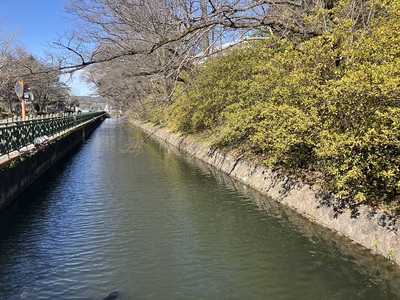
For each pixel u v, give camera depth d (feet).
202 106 50.80
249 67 40.40
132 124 186.50
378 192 22.22
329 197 25.52
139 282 18.58
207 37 48.37
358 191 21.45
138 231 25.84
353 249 21.07
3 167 31.04
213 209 30.71
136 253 22.12
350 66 22.33
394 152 20.13
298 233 24.53
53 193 36.99
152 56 49.06
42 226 26.96
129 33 37.83
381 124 18.03
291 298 16.87
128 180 43.16
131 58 51.62
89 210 31.04
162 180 42.88
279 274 19.11
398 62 17.54
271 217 28.07
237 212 29.68
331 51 23.66
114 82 78.54
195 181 41.91
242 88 39.04
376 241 20.21
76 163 57.21
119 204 32.81
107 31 37.11
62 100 174.60
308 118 22.98
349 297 16.78
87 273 19.57
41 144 46.09
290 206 29.73
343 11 27.84
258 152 40.98
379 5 24.48
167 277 19.08
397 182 19.03
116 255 21.86
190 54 36.29
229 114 40.04
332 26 27.07
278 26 34.47
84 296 17.25
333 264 19.88
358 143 19.07
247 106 37.09
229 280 18.67
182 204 32.48
